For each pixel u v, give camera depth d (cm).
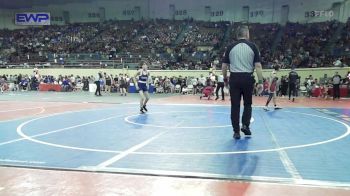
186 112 1279
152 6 4141
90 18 4269
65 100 1903
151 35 3788
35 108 1454
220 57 3136
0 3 4047
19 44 3800
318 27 3300
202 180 449
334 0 3347
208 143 691
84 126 930
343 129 879
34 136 776
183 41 3612
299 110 1366
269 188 416
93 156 580
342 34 2986
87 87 2955
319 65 2592
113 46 3622
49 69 3197
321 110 1368
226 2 3894
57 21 4262
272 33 3453
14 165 521
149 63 3145
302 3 3525
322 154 595
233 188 416
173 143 691
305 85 2314
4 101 1834
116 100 1900
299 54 2898
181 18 4075
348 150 626
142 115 1184
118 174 476
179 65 3069
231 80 735
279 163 533
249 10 3809
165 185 429
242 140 723
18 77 3055
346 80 2222
